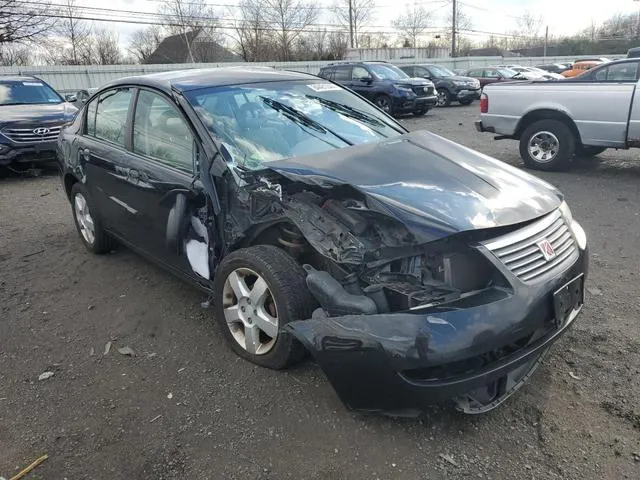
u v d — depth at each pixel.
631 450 2.58
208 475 2.50
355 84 18.02
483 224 2.57
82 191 4.94
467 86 22.27
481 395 2.71
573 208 6.44
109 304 4.21
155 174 3.75
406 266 2.63
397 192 2.76
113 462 2.60
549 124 8.28
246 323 3.21
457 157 3.36
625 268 4.63
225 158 3.33
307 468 2.52
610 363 3.23
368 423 2.78
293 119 3.87
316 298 2.77
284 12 44.53
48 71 25.22
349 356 2.46
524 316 2.51
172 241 3.48
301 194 3.04
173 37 48.09
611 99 7.56
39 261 5.14
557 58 51.41
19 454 2.66
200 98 3.73
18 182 8.93
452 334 2.36
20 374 3.33
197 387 3.13
